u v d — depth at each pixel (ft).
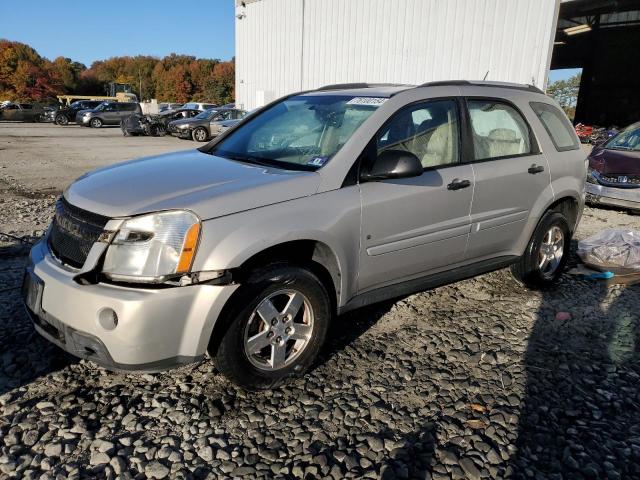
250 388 9.71
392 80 58.49
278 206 9.48
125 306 8.20
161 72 358.23
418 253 11.89
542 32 44.75
